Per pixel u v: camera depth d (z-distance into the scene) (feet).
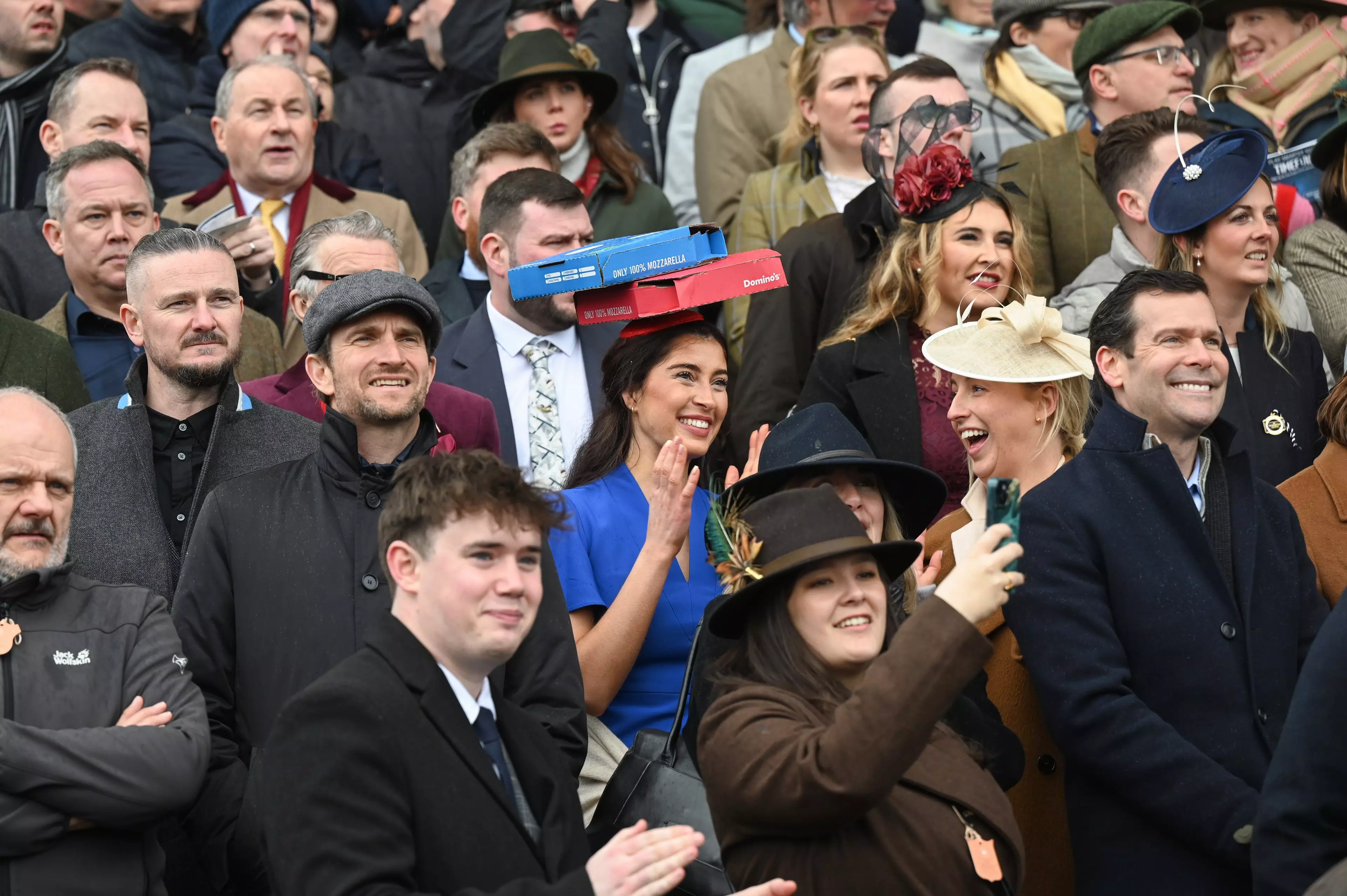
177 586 35.88
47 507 31.86
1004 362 36.14
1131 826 31.94
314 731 24.88
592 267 36.50
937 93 47.91
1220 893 31.04
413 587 26.13
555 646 32.35
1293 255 48.80
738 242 55.31
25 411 32.35
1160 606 32.45
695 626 36.09
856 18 61.26
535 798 26.91
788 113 59.47
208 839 31.81
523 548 26.09
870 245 48.14
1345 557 37.24
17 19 57.98
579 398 45.70
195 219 53.78
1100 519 32.96
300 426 38.50
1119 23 53.52
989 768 30.60
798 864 26.22
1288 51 56.44
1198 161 43.39
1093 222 51.78
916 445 41.91
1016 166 53.31
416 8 67.36
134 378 37.86
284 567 33.42
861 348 43.11
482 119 57.31
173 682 31.63
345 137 60.80
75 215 45.65
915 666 25.14
